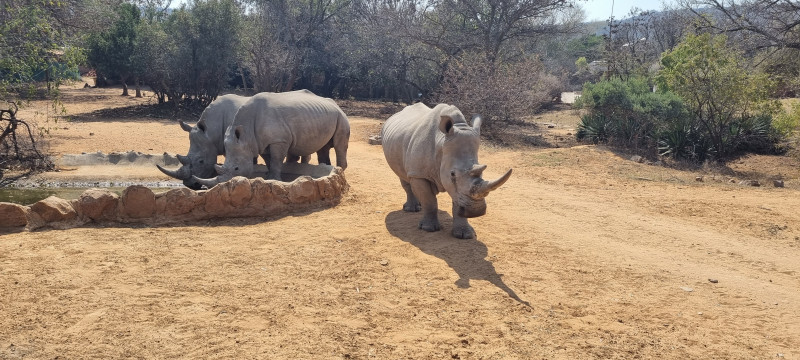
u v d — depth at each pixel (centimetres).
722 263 833
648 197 1291
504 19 3300
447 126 764
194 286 641
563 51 5866
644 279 741
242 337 525
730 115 2041
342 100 4572
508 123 2711
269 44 3822
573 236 938
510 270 743
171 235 832
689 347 547
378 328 558
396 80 4156
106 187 1221
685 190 1401
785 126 1884
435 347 523
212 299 608
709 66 1977
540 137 2534
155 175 1365
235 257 747
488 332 559
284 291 639
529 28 3381
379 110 3756
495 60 3119
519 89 2503
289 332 539
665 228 1023
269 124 1133
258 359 486
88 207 862
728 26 2836
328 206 1042
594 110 2430
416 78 4169
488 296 650
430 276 707
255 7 4453
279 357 491
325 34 4531
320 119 1223
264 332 538
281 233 861
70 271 666
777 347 555
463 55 3097
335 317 578
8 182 1252
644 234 977
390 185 1302
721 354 535
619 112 2311
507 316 598
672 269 792
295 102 1188
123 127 2512
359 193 1171
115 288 623
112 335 517
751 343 562
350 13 4331
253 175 1232
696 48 2022
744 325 607
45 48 1722
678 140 2002
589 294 676
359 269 720
